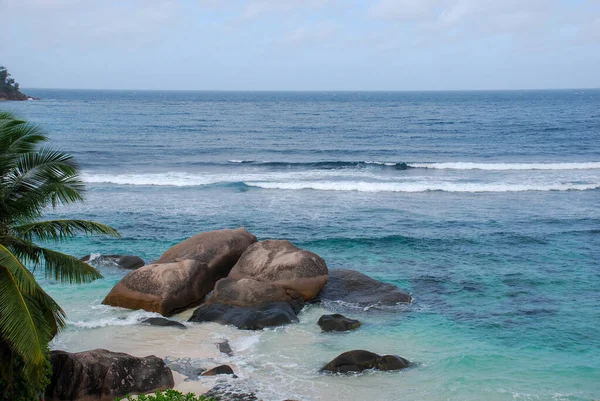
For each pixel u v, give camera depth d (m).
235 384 13.17
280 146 59.00
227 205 32.28
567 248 24.89
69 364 12.43
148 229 27.27
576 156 51.72
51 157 11.22
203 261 19.45
